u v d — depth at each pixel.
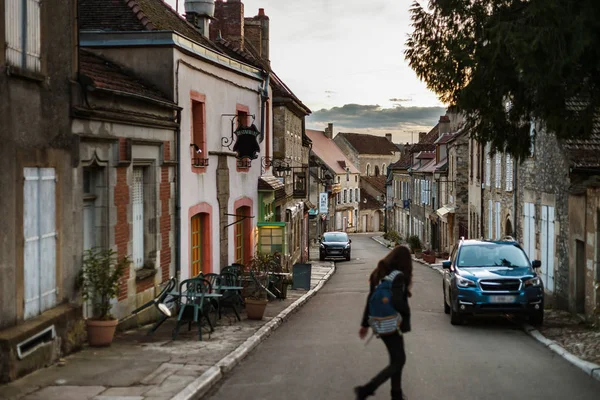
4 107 8.62
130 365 9.80
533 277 15.52
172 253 15.31
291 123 34.62
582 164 17.80
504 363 11.02
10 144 8.77
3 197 8.59
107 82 12.44
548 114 11.73
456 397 8.63
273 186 23.95
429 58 12.56
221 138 18.83
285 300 20.97
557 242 19.44
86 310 11.34
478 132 13.14
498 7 11.80
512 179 26.30
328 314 18.42
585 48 10.73
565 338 13.52
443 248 47.31
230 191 20.05
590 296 16.00
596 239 15.57
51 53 9.98
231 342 12.15
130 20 16.39
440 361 11.10
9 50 8.78
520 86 12.17
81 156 10.95
